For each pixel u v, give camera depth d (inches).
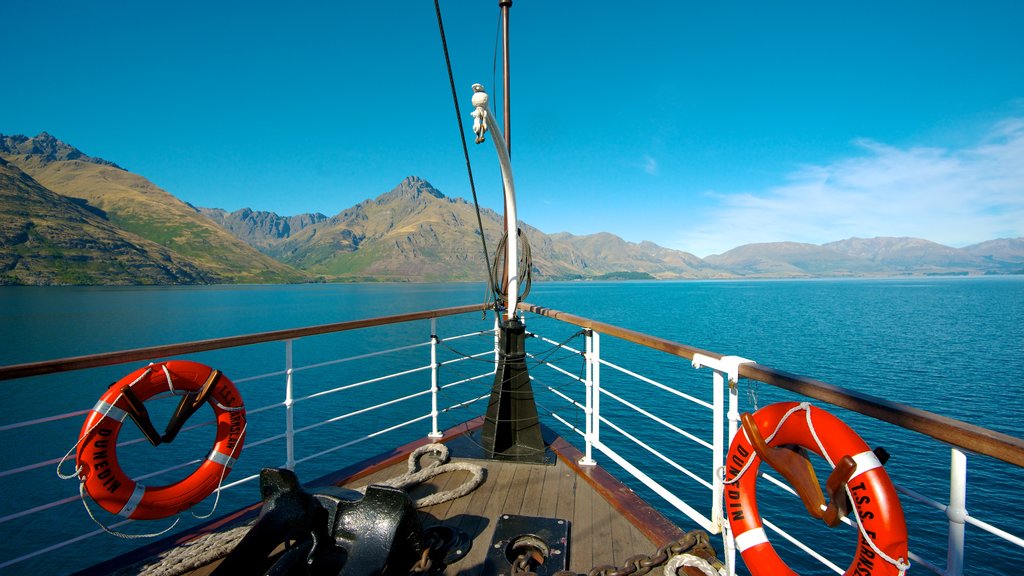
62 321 2898.6
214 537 102.5
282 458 895.1
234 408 113.0
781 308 3801.7
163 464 881.5
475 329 2652.6
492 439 151.8
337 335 2539.4
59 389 1449.3
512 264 153.3
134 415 97.0
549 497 127.0
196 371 107.3
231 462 112.1
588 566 98.4
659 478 703.1
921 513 566.3
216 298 5354.3
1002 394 1079.6
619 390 1176.8
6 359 1745.8
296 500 80.7
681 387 1200.2
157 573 92.7
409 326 2849.4
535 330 2038.6
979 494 599.8
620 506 118.6
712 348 1750.7
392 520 76.8
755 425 74.5
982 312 3339.1
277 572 72.2
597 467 141.3
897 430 829.8
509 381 153.0
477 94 115.3
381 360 1877.5
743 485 79.4
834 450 63.0
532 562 99.3
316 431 1044.5
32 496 774.5
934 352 1657.2
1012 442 47.1
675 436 864.3
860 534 59.8
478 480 132.3
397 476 140.9
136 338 2223.2
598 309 3693.4
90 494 94.1
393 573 77.4
